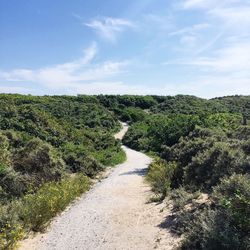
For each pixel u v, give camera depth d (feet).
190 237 28.12
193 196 39.17
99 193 57.52
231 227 25.38
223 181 34.32
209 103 330.13
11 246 30.40
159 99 395.96
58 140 101.65
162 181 55.93
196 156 52.54
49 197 43.98
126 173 82.64
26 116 110.83
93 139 132.98
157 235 32.45
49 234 35.83
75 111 209.56
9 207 40.47
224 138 64.80
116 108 315.17
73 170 78.74
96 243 32.32
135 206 45.93
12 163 60.59
